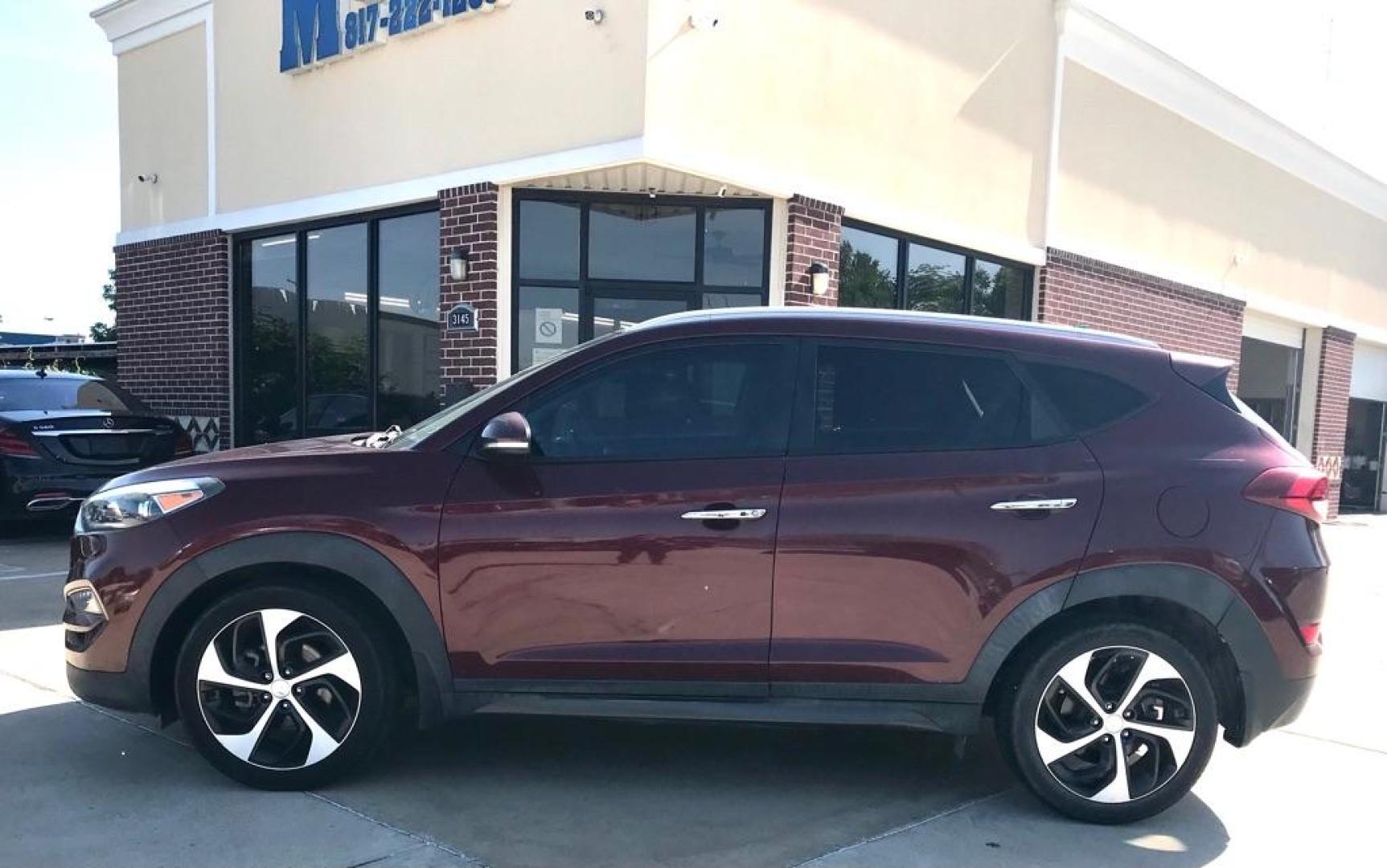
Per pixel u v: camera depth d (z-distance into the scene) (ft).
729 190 25.89
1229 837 11.31
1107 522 11.09
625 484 11.25
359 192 28.94
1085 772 11.50
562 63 24.27
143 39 35.60
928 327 11.97
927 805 11.89
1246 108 42.78
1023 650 11.35
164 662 11.78
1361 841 11.28
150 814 10.96
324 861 10.01
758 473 11.25
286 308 32.37
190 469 11.87
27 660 16.42
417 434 12.39
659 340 11.88
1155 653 11.15
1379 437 59.82
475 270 25.99
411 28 27.12
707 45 23.85
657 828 11.02
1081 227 36.45
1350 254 53.42
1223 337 43.96
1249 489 11.27
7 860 9.87
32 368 31.53
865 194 28.25
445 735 13.62
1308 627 11.28
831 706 11.30
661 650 11.25
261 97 31.76
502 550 11.16
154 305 36.11
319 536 11.20
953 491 11.16
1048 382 11.72
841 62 27.20
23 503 25.61
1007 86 32.65
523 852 10.33
